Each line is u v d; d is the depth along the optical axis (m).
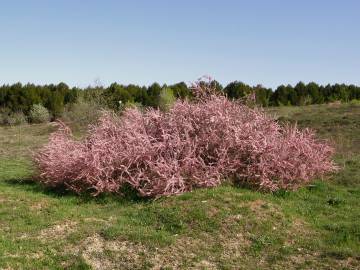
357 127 20.61
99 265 7.23
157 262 7.30
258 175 10.51
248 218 8.61
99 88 30.86
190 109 11.68
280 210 9.16
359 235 8.27
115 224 8.66
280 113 26.92
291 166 10.88
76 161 11.07
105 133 12.03
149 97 33.56
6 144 21.88
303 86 36.44
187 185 10.30
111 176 10.93
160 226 8.52
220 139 10.98
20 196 10.57
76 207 10.03
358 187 12.25
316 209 9.87
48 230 8.46
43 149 12.39
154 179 10.23
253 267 7.21
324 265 7.19
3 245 7.68
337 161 14.65
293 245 7.91
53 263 7.18
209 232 8.26
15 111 34.19
